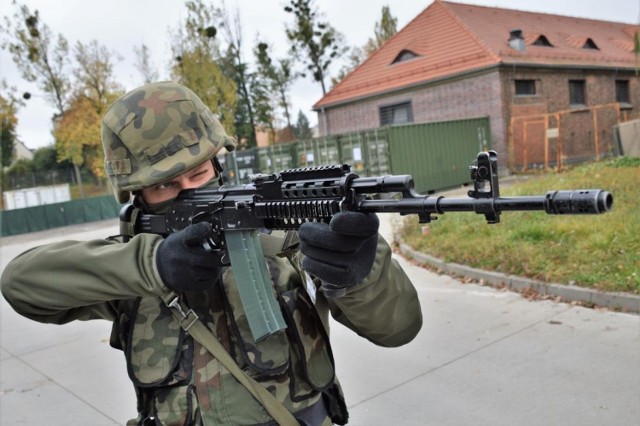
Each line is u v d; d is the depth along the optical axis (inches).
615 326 200.7
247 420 63.8
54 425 179.8
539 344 194.2
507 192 522.0
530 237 313.6
